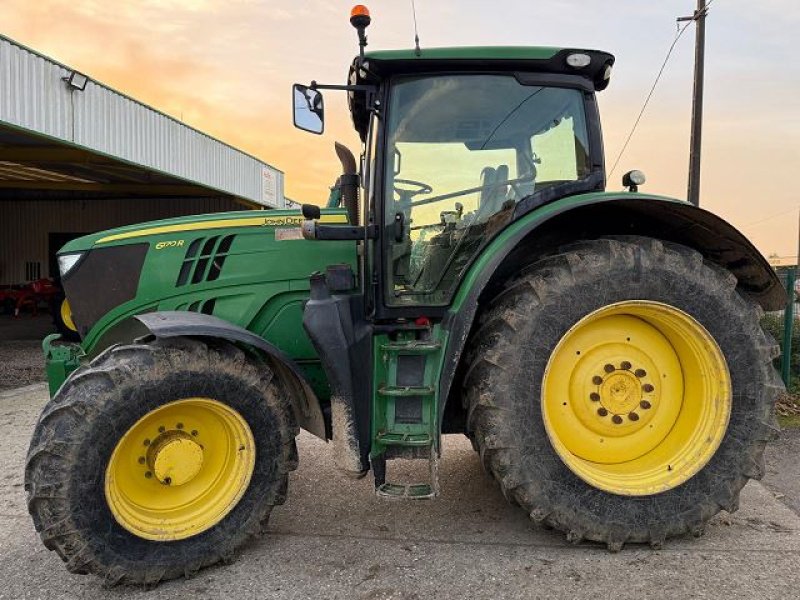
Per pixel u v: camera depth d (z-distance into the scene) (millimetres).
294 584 2631
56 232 18406
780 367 5887
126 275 3459
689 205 2859
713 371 2930
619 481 2891
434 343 2902
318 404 2994
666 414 3072
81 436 2500
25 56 8656
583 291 2801
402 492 2703
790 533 3020
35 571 2795
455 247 3174
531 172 3229
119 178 14859
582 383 2998
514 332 2766
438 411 2754
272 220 3479
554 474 2785
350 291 3137
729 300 2896
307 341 3420
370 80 3096
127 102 11219
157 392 2633
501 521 3219
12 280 18578
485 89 3150
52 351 3703
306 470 4059
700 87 12508
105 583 2570
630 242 2902
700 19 12383
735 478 2887
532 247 3170
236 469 2854
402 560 2814
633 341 3039
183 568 2672
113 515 2568
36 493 2465
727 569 2670
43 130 9047
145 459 2750
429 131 3148
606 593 2500
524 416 2768
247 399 2809
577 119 3227
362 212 3385
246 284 3393
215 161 14961
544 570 2693
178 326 2691
